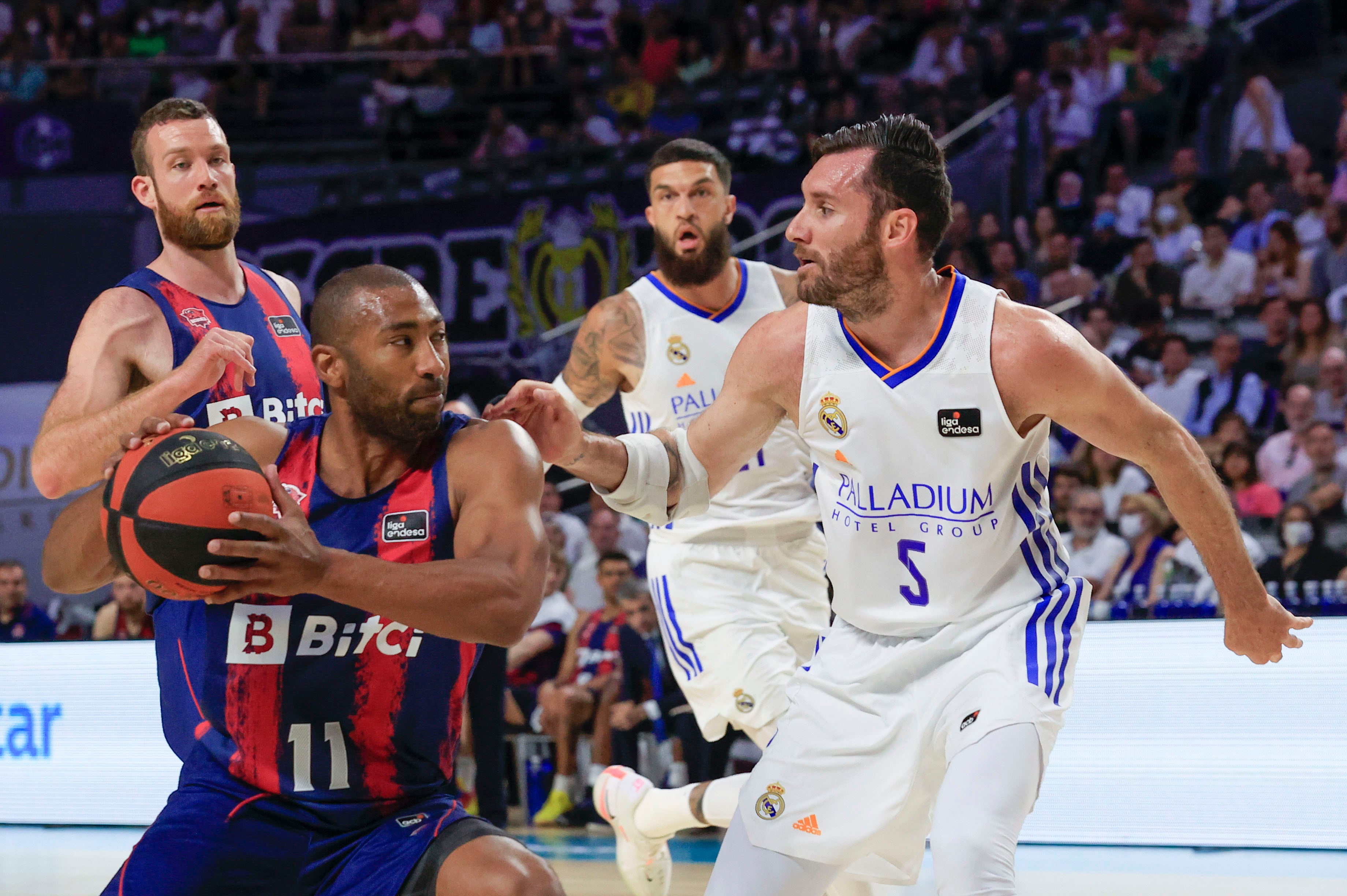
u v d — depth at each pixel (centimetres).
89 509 300
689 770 869
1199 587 910
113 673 913
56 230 1424
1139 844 711
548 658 987
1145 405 307
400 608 253
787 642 509
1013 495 318
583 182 1383
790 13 1575
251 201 1486
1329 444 1003
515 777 966
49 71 1578
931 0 1529
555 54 1609
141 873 279
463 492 288
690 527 509
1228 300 1204
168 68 1595
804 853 318
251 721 288
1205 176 1305
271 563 245
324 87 1596
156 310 398
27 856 768
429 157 1523
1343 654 679
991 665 306
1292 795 684
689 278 529
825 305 318
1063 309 1245
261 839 287
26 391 1366
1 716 935
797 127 1435
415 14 1675
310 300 1427
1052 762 732
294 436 296
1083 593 322
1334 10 1338
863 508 323
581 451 343
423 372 277
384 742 291
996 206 1362
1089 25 1443
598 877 651
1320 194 1234
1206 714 703
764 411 347
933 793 318
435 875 273
